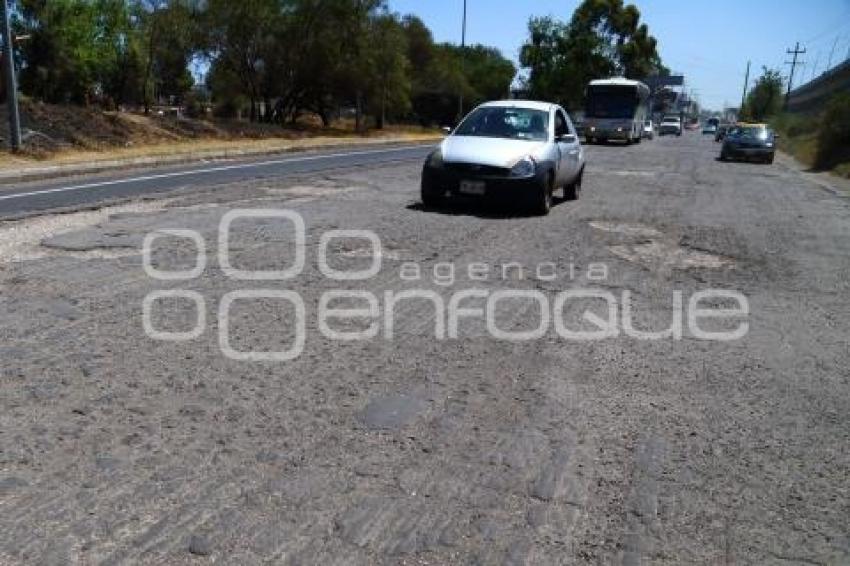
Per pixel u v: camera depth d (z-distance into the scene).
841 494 3.56
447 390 4.55
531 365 5.03
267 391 4.40
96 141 22.20
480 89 68.38
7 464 3.46
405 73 48.62
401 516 3.21
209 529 3.05
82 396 4.20
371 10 41.31
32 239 8.10
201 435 3.82
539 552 3.01
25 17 22.75
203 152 22.33
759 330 6.08
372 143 33.03
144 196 11.78
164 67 38.03
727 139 30.62
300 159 22.17
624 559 2.99
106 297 6.04
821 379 5.04
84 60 24.64
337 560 2.90
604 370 5.01
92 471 3.44
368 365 4.89
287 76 39.47
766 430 4.21
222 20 35.94
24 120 20.70
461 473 3.59
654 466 3.74
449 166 10.98
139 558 2.86
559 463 3.72
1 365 4.57
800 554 3.08
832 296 7.30
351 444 3.81
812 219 12.77
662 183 17.98
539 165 10.95
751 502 3.45
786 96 84.94
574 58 67.12
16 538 2.95
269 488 3.37
